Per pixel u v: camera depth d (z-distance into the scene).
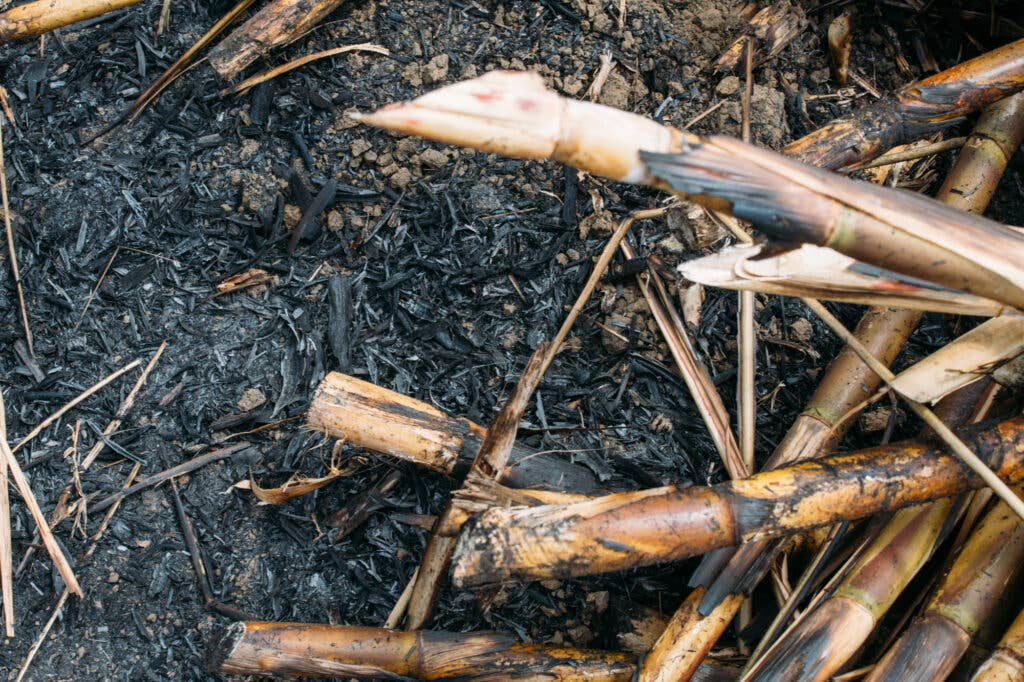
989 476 1.56
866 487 1.63
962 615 1.69
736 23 2.65
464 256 2.39
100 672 2.01
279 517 2.16
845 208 1.26
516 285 2.37
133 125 2.48
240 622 1.81
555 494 1.80
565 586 2.11
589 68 2.57
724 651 1.92
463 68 2.55
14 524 2.12
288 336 2.31
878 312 2.13
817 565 1.83
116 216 2.39
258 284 2.36
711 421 1.97
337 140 2.48
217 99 2.50
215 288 2.34
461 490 1.68
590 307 2.36
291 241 2.38
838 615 1.68
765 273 1.47
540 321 2.34
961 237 1.29
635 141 1.22
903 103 2.07
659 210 2.07
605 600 2.09
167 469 2.18
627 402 2.27
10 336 2.28
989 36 2.74
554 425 2.22
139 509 2.14
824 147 2.06
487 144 1.20
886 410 2.26
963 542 1.83
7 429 2.20
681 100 2.56
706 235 2.08
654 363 2.30
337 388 1.89
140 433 2.21
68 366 2.26
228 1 2.64
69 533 2.12
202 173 2.44
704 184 1.22
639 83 2.57
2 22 2.38
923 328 2.43
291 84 2.53
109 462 2.18
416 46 2.58
